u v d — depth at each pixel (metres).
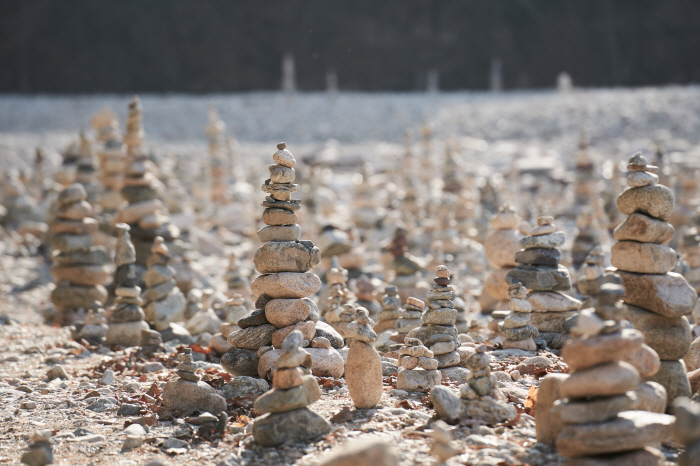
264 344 6.52
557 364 6.59
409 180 18.73
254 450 4.95
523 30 73.94
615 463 4.17
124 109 48.31
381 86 74.50
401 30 74.75
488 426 5.13
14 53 69.12
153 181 11.51
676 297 5.38
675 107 37.00
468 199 18.34
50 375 7.41
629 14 71.69
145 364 7.52
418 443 4.82
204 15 72.94
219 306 10.20
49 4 69.75
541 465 4.44
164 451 5.08
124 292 8.70
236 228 20.03
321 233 11.82
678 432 4.13
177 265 11.34
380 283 11.09
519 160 29.25
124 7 71.31
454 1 74.31
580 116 38.12
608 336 4.30
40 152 23.94
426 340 6.56
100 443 5.25
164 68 72.06
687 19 70.75
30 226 18.00
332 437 5.01
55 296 10.67
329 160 31.95
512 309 7.45
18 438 5.48
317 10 74.38
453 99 49.16
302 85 74.06
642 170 5.63
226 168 22.42
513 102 44.38
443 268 6.67
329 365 6.41
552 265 7.93
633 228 5.58
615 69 72.00
